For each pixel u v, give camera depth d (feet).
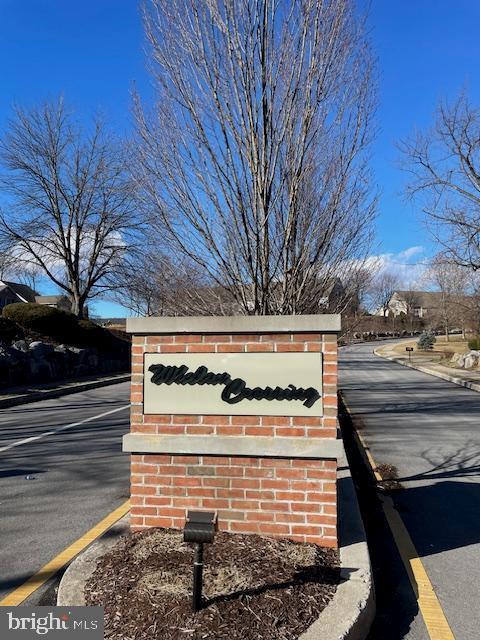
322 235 18.30
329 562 12.56
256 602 10.59
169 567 11.91
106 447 30.09
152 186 17.51
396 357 150.41
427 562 15.07
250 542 13.20
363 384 79.82
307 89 16.31
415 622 11.77
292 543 13.24
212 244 17.38
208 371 14.05
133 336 14.47
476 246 75.87
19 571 13.76
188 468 14.14
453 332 288.92
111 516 18.15
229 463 13.93
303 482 13.55
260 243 16.90
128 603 10.60
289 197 17.26
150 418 14.25
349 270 21.52
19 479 23.12
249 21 15.94
